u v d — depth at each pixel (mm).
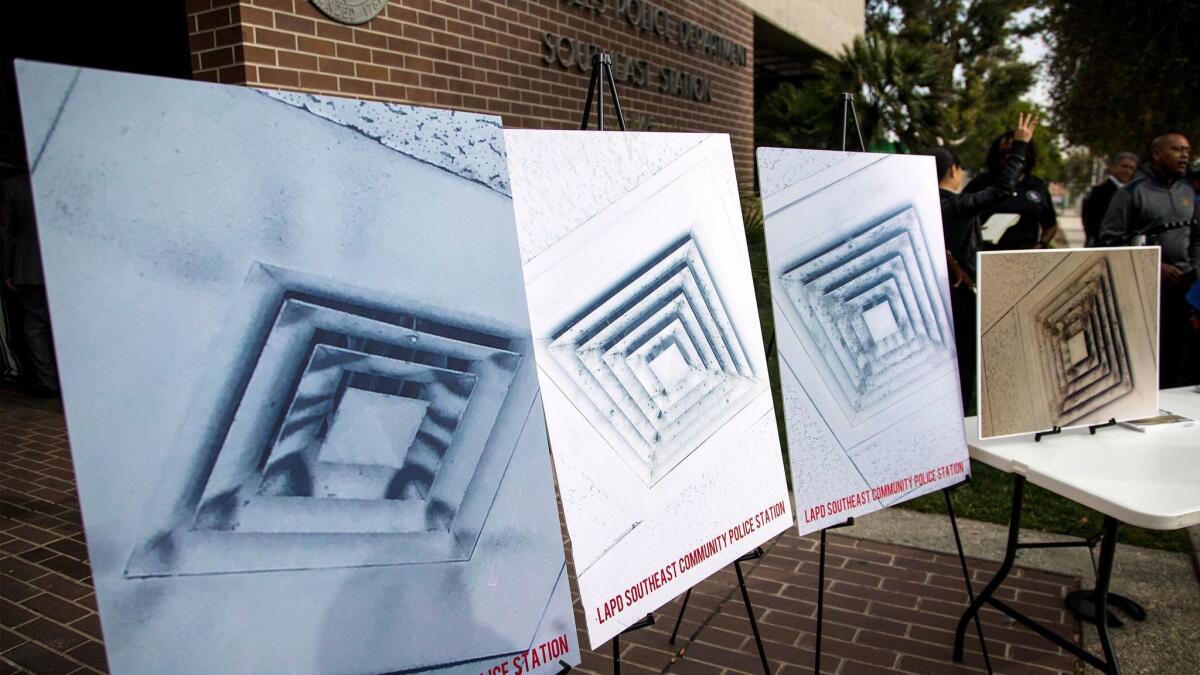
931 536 3750
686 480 1887
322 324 1289
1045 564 3449
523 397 1572
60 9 6352
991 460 2543
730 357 2023
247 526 1207
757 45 10789
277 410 1238
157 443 1119
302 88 3525
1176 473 2311
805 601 3188
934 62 10359
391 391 1373
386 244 1371
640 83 6281
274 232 1238
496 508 1524
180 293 1144
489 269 1516
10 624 2943
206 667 1164
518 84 4906
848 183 2301
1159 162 4898
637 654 2832
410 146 1413
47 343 6152
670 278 1894
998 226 4762
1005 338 2539
